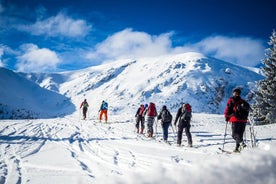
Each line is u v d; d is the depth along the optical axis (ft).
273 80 83.82
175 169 3.52
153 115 42.78
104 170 18.29
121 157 23.21
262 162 3.86
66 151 26.27
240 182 3.26
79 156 23.77
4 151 25.25
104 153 25.41
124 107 630.74
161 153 24.72
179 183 3.12
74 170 18.17
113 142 33.65
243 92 634.02
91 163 20.70
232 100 23.72
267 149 4.75
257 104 86.58
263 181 3.34
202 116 94.53
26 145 29.27
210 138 37.73
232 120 23.34
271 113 82.28
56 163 20.44
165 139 36.99
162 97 640.17
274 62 84.79
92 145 30.94
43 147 28.40
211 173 3.38
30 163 20.33
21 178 15.99
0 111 426.92
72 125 58.65
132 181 3.15
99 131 47.55
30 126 51.31
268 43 86.84
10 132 40.34
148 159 21.83
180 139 31.24
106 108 67.87
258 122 85.81
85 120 76.84
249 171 3.53
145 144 31.71
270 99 83.10
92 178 15.96
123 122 68.69
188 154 23.82
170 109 564.71
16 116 435.12
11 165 19.48
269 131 44.11
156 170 3.44
